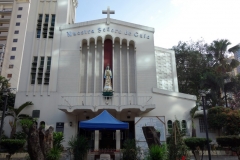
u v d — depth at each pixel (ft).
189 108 77.46
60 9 88.17
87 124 49.44
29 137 34.04
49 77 79.10
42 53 82.69
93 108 70.69
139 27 85.61
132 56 84.79
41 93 77.20
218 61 101.65
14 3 197.88
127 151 41.91
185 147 33.12
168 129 72.84
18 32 190.19
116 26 84.94
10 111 71.97
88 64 81.56
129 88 80.48
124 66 83.35
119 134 70.95
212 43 106.22
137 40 84.33
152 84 79.41
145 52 83.15
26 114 74.59
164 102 77.71
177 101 78.07
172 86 88.17
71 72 79.56
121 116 77.00
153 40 84.74
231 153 60.85
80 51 81.92
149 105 70.54
